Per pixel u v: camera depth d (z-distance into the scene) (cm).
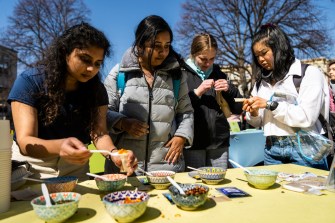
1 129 97
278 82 185
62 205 88
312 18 1382
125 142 179
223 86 218
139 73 179
